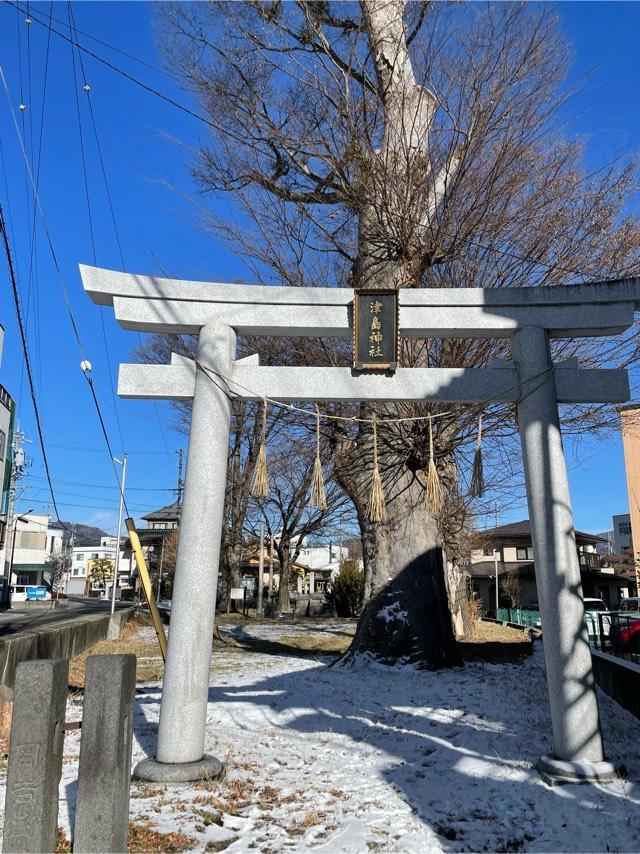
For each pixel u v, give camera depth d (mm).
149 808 4750
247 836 4375
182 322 6391
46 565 64375
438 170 11391
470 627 19391
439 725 7629
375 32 11844
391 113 11516
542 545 6094
